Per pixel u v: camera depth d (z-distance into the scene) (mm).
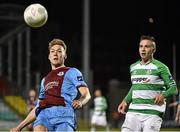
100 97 52344
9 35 63781
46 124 14508
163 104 17812
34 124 14711
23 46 68062
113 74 89500
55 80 14688
